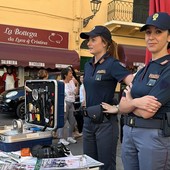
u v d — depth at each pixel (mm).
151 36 2064
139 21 13727
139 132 2002
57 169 2041
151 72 2043
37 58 11969
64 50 12711
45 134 2541
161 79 1955
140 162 2006
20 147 2447
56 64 12234
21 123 2557
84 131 2875
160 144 1926
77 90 6504
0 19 11938
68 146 6098
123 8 13398
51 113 2508
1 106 10094
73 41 13102
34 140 2496
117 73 2680
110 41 2838
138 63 12773
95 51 2787
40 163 2150
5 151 2420
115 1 13242
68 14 12961
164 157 1933
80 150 5758
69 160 2229
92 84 2771
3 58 11406
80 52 13125
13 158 2271
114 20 12969
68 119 6332
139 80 2109
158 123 1942
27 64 11766
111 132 2740
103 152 2760
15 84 12070
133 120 2035
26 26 12352
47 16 12656
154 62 2070
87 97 2859
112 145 2768
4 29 11953
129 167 2113
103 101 2758
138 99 1985
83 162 2182
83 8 13141
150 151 1938
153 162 1933
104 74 2715
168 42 2078
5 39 12008
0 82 11883
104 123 2719
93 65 2832
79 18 13094
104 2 13430
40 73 6621
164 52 2068
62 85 2492
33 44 12461
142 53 13008
